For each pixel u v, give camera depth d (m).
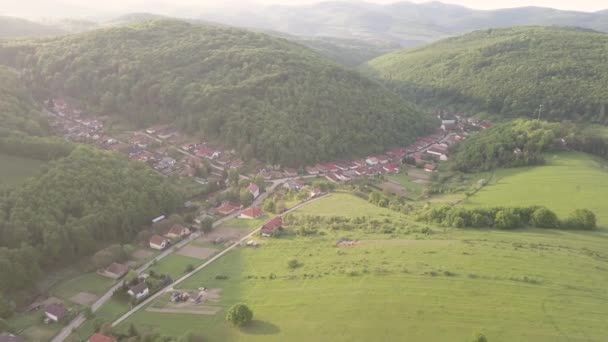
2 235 121.50
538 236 129.88
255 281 115.00
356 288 104.50
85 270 126.06
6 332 96.00
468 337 86.00
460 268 109.75
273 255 129.50
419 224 143.88
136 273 119.69
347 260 119.62
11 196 133.25
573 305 94.38
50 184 140.12
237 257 131.62
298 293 105.94
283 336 91.88
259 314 100.19
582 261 112.56
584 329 87.19
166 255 135.75
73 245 129.62
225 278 118.88
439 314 93.06
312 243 134.25
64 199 137.38
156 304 109.62
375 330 90.31
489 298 97.25
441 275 106.94
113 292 116.31
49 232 125.19
